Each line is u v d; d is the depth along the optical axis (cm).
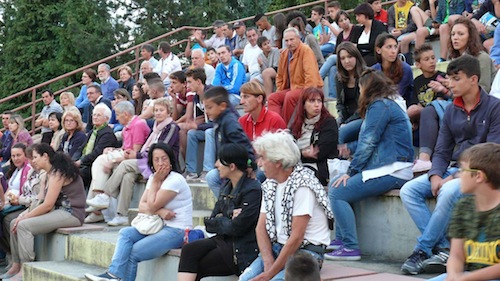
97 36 2642
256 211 496
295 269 370
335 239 584
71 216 764
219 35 1392
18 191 881
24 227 750
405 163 568
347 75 707
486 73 659
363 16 906
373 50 898
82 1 2719
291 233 461
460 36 665
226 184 528
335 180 581
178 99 894
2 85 2714
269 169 471
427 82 680
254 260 497
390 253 575
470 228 359
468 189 355
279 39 1074
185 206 600
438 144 542
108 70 1201
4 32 2873
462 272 363
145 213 599
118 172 798
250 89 630
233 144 513
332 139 599
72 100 1162
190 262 508
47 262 718
